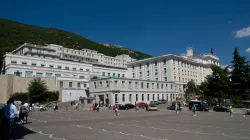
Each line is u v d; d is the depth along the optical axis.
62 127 18.31
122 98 64.19
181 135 13.58
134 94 67.69
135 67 100.12
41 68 74.81
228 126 18.27
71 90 67.88
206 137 12.79
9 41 139.50
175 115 32.12
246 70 63.34
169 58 86.56
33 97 56.25
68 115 32.94
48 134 14.48
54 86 65.50
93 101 66.06
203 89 61.66
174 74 86.50
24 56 75.00
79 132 15.26
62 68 83.56
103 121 23.47
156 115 32.25
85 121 23.59
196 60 106.12
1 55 88.38
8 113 12.16
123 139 12.29
